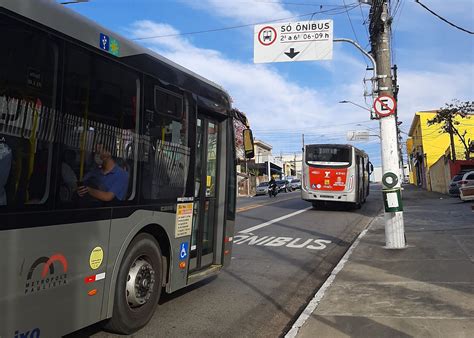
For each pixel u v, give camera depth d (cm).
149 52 526
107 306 451
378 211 2130
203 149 670
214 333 524
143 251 512
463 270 772
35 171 362
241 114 802
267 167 7244
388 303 604
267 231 1420
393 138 1045
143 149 508
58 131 386
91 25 428
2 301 330
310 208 2280
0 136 333
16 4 347
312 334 498
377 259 902
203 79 662
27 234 353
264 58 1218
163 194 549
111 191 455
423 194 3603
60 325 385
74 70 405
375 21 1113
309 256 1022
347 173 2067
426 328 506
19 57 349
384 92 1080
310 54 1189
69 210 397
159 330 527
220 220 714
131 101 488
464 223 1410
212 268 680
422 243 1059
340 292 667
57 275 382
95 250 430
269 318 588
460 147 4691
